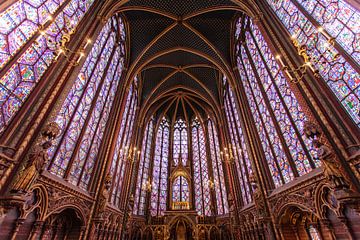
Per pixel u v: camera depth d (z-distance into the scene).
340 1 6.23
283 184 9.47
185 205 19.36
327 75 6.75
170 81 22.53
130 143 17.84
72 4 8.33
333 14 6.54
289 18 8.85
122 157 15.55
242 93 14.57
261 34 10.87
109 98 13.03
